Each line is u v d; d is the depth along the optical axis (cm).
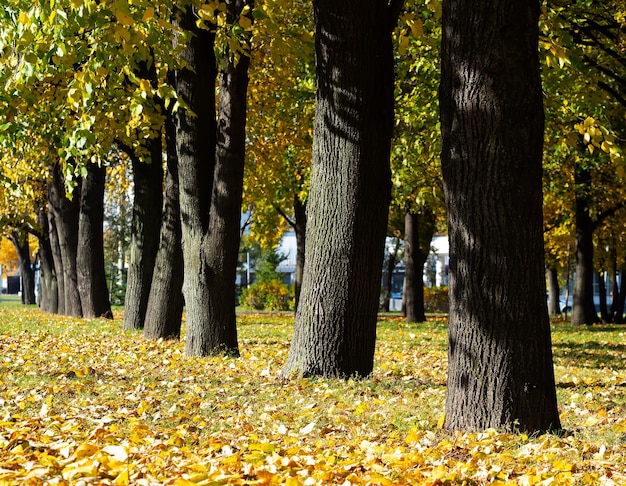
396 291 6862
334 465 519
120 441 591
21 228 3183
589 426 704
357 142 930
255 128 1928
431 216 3005
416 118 1580
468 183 641
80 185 2680
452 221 658
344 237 941
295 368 962
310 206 968
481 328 646
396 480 475
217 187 1255
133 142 1482
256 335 1959
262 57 1636
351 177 935
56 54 871
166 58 928
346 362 951
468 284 649
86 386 905
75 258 2673
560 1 1293
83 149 1143
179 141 1295
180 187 1295
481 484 487
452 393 664
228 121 1243
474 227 643
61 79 1147
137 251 1889
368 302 955
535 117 632
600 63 1625
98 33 846
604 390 945
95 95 1123
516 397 639
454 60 643
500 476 498
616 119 1806
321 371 951
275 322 2830
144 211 1894
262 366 1106
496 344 641
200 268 1266
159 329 1571
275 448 566
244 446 582
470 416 650
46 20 796
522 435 616
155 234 1898
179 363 1141
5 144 1074
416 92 1556
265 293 4897
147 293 1889
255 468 488
